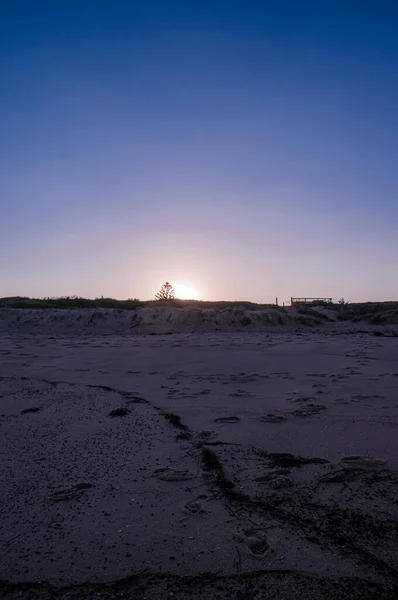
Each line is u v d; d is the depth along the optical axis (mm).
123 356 9250
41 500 3031
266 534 2578
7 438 4285
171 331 16875
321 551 2406
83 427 4578
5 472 3502
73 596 2115
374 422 4547
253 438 4176
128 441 4148
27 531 2650
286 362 8164
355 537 2527
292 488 3146
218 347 10297
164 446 4008
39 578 2240
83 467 3574
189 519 2758
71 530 2654
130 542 2525
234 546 2469
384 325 18641
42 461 3711
